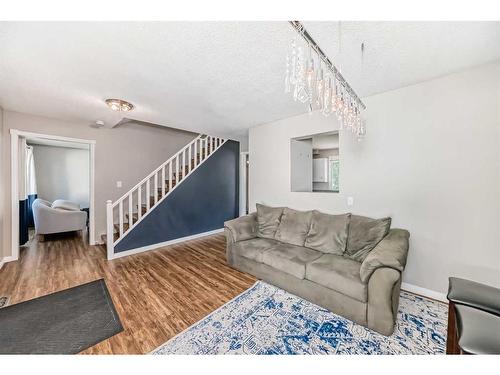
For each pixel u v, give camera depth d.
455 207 2.09
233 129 4.28
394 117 2.43
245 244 2.89
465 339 0.98
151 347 1.57
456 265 2.09
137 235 3.73
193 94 2.57
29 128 3.37
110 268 3.02
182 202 4.45
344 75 2.10
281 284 2.41
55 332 1.73
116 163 4.40
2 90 2.46
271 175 3.77
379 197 2.54
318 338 1.65
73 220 4.64
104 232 4.22
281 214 3.27
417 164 2.29
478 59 1.84
